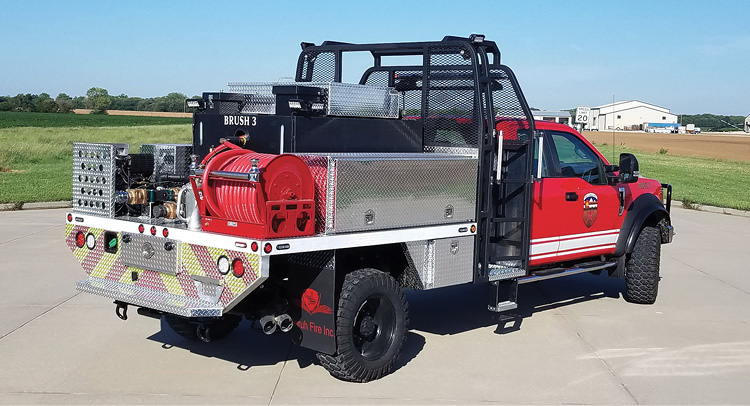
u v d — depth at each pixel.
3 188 18.00
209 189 5.04
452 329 7.13
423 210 5.82
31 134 46.53
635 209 8.20
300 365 5.92
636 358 6.32
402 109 7.07
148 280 5.48
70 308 7.48
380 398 5.20
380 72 7.23
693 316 7.82
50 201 15.78
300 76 7.70
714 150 52.41
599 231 7.80
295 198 4.96
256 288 5.23
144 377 5.54
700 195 21.19
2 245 10.81
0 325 6.84
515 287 6.75
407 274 6.05
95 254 5.82
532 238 7.06
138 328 6.87
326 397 5.19
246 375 5.64
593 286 9.30
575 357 6.31
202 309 4.90
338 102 5.81
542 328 7.23
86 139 44.19
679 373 5.95
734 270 10.42
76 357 5.98
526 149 6.59
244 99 6.16
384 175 5.47
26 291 8.12
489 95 6.33
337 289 5.39
